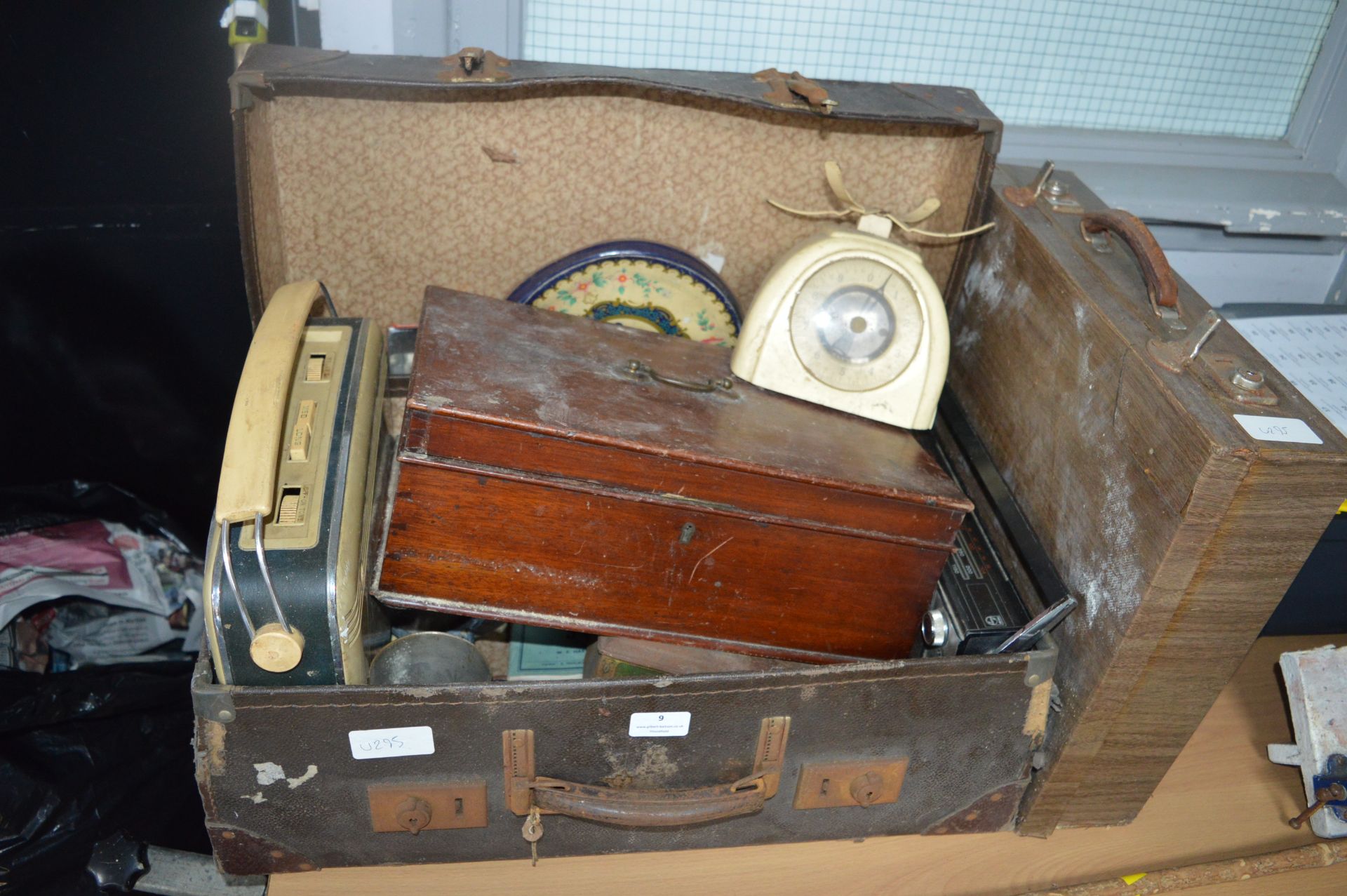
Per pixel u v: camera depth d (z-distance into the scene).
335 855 0.88
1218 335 0.88
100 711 1.07
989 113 1.08
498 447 0.82
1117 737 0.91
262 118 0.96
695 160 1.11
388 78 0.92
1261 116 1.60
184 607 1.28
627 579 0.90
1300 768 1.06
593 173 1.11
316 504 0.80
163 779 1.09
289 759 0.81
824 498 0.88
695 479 0.85
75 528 1.24
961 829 0.99
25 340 1.21
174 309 1.25
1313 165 1.60
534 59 1.36
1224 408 0.76
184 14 1.08
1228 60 1.53
